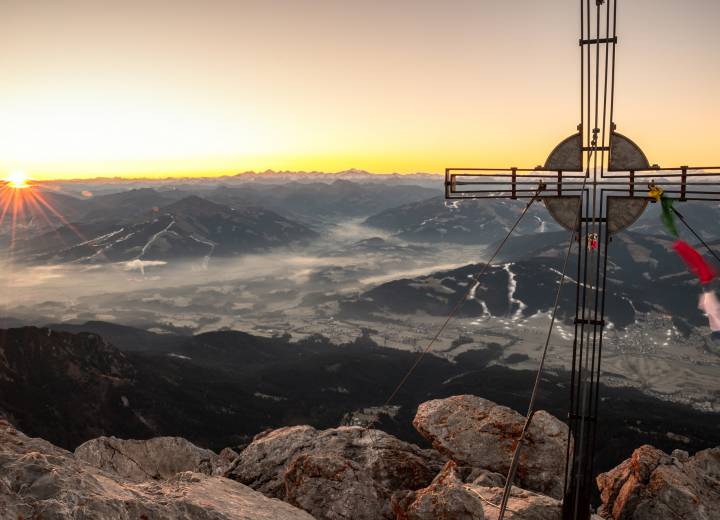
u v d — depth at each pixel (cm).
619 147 1290
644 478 1853
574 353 1298
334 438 2053
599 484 2064
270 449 2059
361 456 1945
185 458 2031
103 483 898
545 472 1850
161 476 1945
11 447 943
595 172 1305
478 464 1922
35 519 693
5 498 713
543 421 1998
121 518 783
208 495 1094
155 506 870
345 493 1612
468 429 2028
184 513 906
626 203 1274
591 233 1284
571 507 1350
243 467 1991
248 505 1109
